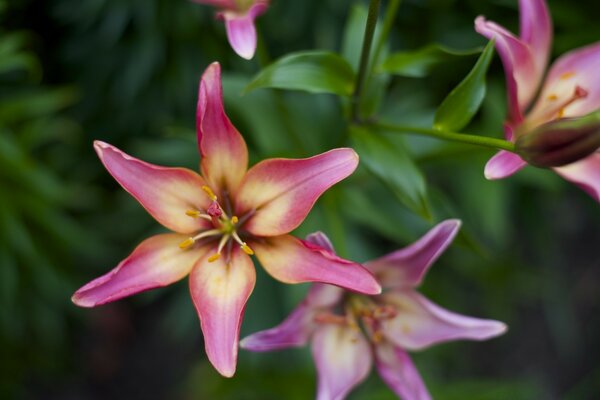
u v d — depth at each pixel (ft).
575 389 3.51
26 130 2.41
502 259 2.92
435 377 3.07
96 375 3.34
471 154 2.22
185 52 2.55
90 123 2.67
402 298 1.85
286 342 1.80
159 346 3.38
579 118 1.60
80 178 2.72
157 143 2.52
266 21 2.48
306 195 1.66
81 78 2.62
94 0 2.42
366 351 1.86
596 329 3.60
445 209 2.13
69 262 2.70
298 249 1.67
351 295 1.85
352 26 1.98
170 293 3.34
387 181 1.85
